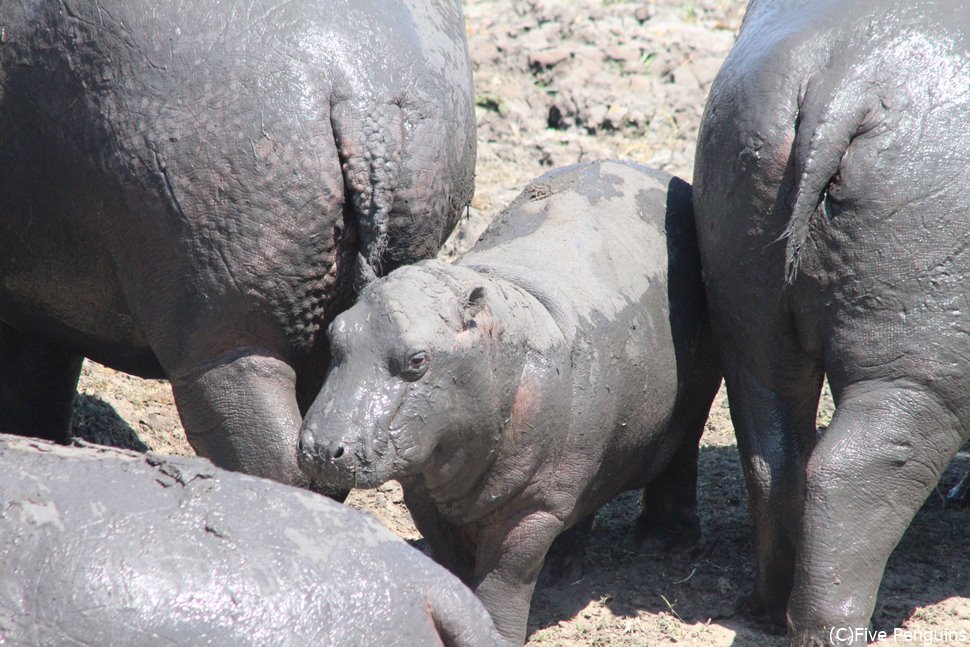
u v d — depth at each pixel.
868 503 11.20
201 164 11.17
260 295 11.37
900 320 11.12
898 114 11.09
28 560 7.08
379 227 11.43
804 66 11.52
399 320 10.33
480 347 10.70
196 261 11.34
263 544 7.43
